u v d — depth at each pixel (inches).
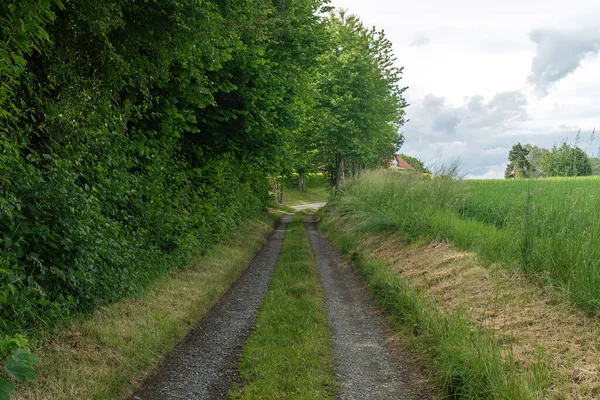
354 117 1306.6
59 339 191.0
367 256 466.3
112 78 274.7
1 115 181.0
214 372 202.5
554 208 305.1
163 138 387.5
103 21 225.3
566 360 171.8
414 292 292.7
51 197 206.1
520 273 274.1
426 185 582.6
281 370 198.1
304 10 674.2
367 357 223.5
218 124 502.9
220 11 369.7
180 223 394.9
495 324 219.6
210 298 324.2
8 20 169.0
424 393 182.5
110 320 225.8
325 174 1525.6
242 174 808.3
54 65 233.6
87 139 255.0
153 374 196.4
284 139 647.1
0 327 166.4
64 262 215.5
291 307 300.5
